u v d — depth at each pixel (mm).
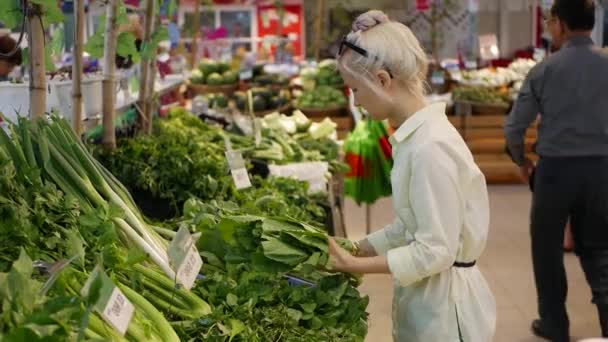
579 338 4617
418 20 10961
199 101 7145
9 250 1917
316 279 2420
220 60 8820
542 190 4277
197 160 3545
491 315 2477
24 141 2438
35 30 2744
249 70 8477
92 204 2414
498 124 8984
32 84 2773
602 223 4207
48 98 3564
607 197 4172
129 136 4465
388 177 5898
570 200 4223
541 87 4230
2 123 3281
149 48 4098
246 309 2109
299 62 9719
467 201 2348
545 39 9734
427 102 2352
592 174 4160
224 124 6145
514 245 6445
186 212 2822
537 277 4426
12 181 2139
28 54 2863
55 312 1466
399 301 2490
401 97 2311
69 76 3799
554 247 4332
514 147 4461
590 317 4930
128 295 1974
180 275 2039
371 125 5832
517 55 10523
